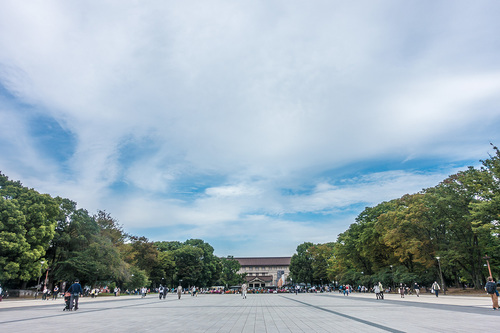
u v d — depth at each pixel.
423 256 48.84
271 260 191.75
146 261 81.56
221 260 136.50
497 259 46.12
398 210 55.72
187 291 91.62
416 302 29.64
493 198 37.53
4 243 39.28
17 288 52.06
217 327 13.02
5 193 45.53
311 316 17.69
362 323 13.95
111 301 38.69
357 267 71.25
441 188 48.84
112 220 74.69
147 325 13.70
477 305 23.98
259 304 31.25
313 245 113.81
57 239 52.00
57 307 26.36
